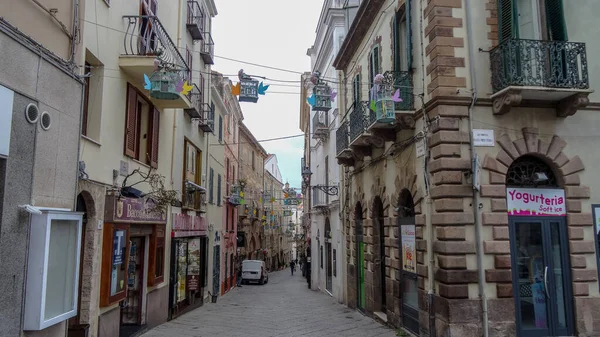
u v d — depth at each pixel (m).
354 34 15.25
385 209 12.49
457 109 8.99
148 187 11.82
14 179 5.66
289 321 13.59
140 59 9.69
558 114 9.27
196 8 17.77
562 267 9.11
